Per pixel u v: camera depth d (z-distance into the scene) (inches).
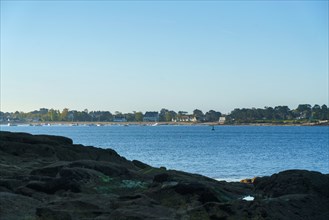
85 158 1279.5
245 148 3875.5
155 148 3863.2
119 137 6333.7
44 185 719.7
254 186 909.2
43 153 1210.0
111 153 1341.0
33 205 633.0
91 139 5689.0
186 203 650.8
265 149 3754.9
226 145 4333.2
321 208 702.5
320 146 4207.7
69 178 755.4
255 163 2486.5
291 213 647.8
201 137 6304.1
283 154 3186.5
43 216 572.1
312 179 764.0
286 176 781.3
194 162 2532.0
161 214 579.2
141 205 606.2
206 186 676.7
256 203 630.5
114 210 585.9
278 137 6289.4
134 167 1320.1
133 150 3595.0
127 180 852.0
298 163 2514.8
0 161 1066.1
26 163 1066.1
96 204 613.6
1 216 577.3
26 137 1291.8
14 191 709.9
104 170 875.4
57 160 1173.7
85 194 703.1
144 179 892.0
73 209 593.3
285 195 730.2
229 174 1941.4
